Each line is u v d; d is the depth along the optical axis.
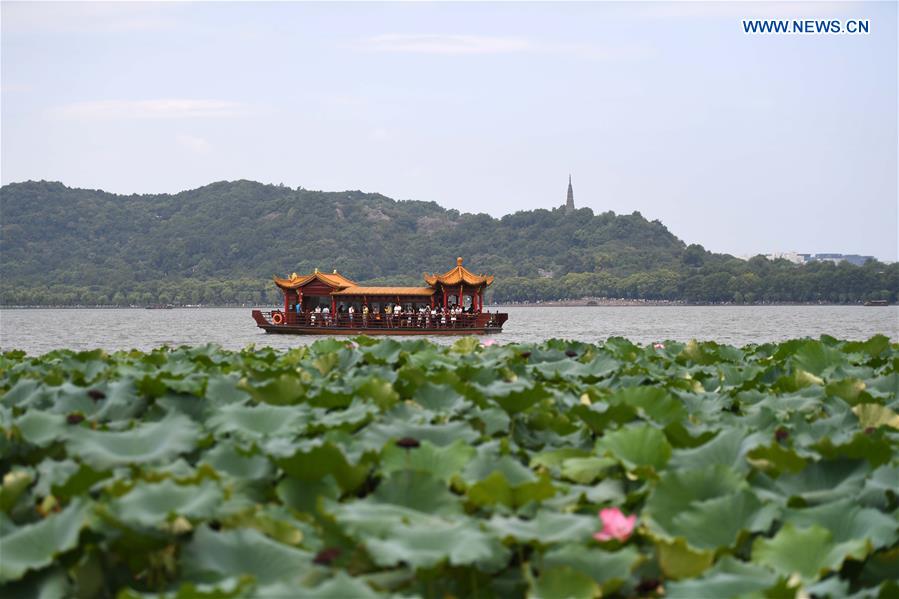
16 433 8.66
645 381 13.41
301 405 9.77
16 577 5.49
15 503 7.12
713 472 6.98
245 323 167.25
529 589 5.71
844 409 10.80
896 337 98.56
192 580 5.60
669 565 5.95
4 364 16.64
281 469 7.38
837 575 5.69
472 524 6.21
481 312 89.62
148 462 7.73
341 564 6.00
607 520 6.29
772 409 10.41
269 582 5.65
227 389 11.24
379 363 15.06
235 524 6.36
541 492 6.89
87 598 5.67
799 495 7.04
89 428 9.17
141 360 16.89
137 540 5.87
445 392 11.08
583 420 9.77
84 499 6.16
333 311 89.69
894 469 7.14
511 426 10.06
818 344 15.05
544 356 16.53
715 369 15.38
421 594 5.74
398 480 6.86
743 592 5.30
